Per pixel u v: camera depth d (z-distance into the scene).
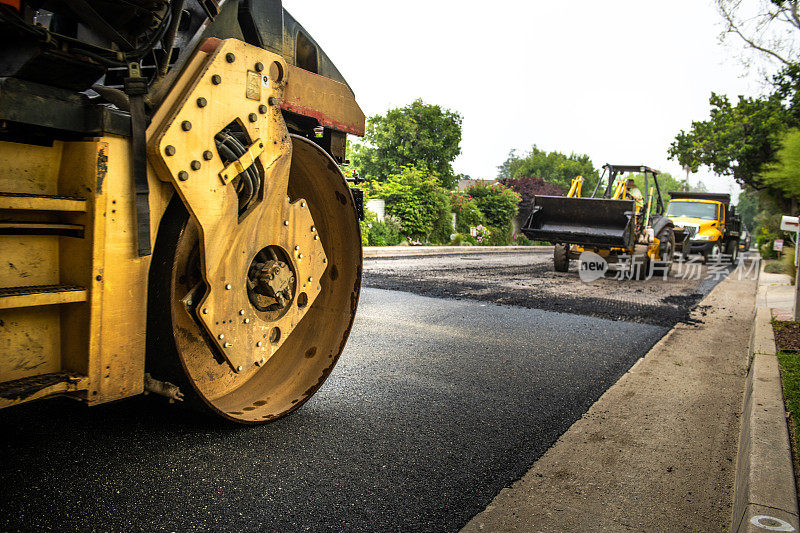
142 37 2.47
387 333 5.63
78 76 2.14
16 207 1.87
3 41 1.97
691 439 3.26
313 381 3.30
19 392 1.89
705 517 2.38
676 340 6.12
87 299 2.06
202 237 2.38
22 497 2.14
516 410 3.62
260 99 2.59
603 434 3.30
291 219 2.93
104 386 2.14
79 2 2.08
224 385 3.01
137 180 2.15
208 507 2.21
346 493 2.41
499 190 34.28
